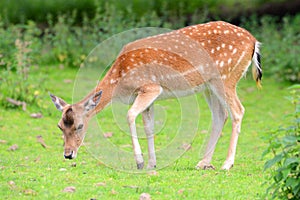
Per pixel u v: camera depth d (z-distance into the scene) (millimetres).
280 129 9648
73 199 10320
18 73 18641
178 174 12055
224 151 14953
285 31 24453
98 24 24109
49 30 25625
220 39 13133
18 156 13930
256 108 19672
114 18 23562
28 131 16359
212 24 13359
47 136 16016
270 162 9500
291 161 9141
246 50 13234
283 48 23203
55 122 17438
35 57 22406
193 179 11617
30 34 23000
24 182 11242
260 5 27391
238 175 12023
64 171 12258
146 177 11805
